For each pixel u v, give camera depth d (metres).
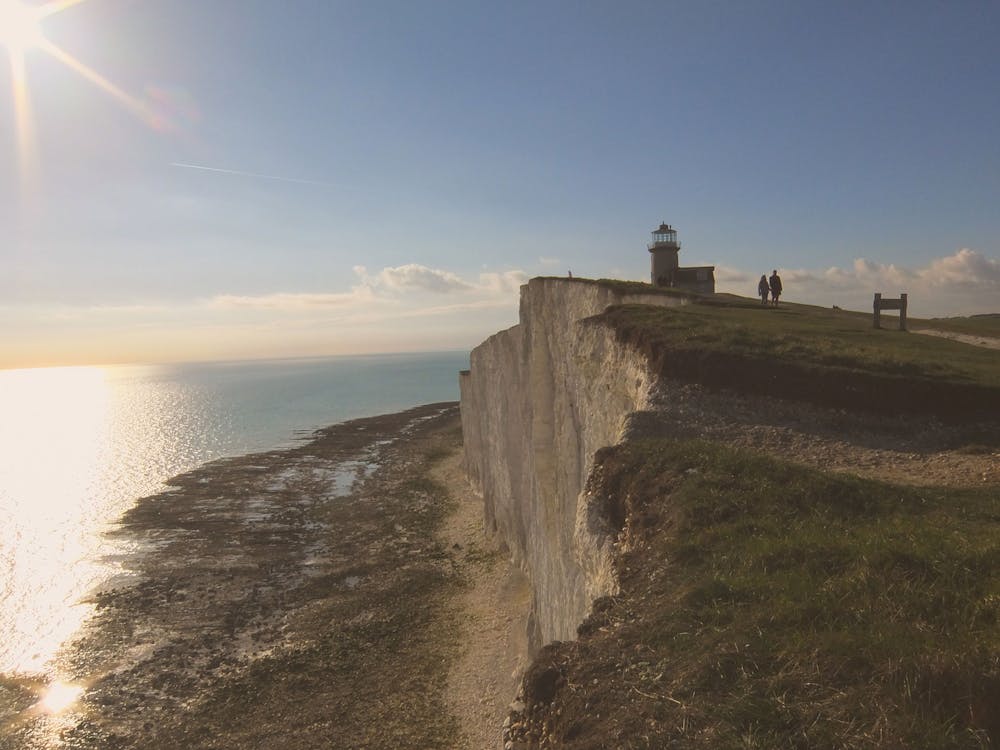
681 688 4.98
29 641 25.41
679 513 8.73
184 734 19.31
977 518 8.28
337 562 34.16
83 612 28.05
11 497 51.34
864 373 14.55
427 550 35.88
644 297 24.48
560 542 19.70
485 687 21.17
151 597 29.61
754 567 6.78
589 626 6.80
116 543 38.00
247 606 28.52
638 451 11.45
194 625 26.64
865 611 5.41
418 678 21.92
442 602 28.28
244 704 20.75
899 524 7.65
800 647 4.98
